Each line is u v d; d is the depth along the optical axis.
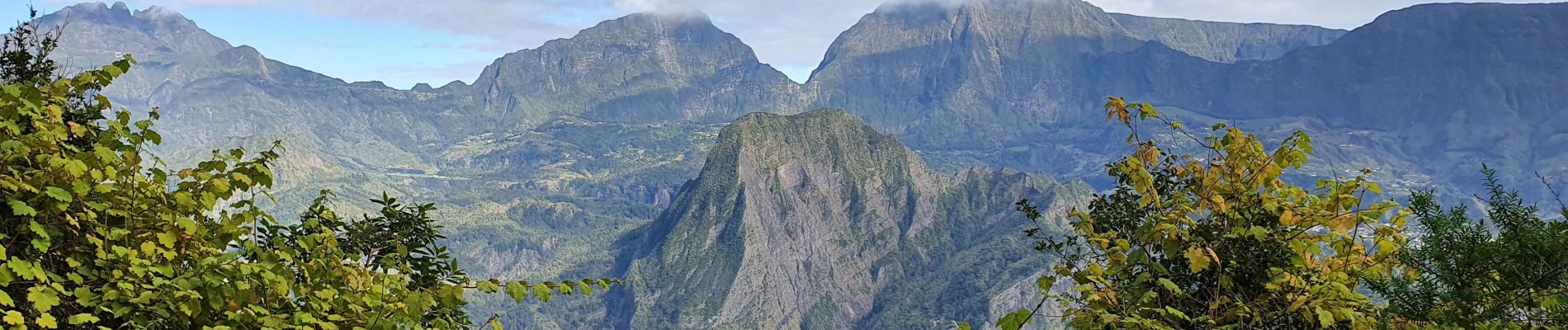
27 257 6.25
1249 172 7.43
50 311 6.28
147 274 6.57
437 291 7.62
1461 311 7.22
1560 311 6.79
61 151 6.61
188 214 6.95
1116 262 7.50
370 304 7.36
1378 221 7.11
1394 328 7.21
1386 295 7.90
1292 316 7.11
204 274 6.45
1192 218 7.48
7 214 6.31
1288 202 7.33
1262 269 7.27
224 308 6.61
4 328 5.41
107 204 6.51
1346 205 7.16
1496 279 7.34
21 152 6.23
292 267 7.72
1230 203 7.32
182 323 6.38
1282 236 7.17
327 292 7.23
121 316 6.32
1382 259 7.29
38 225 6.02
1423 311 7.54
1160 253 7.67
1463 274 7.55
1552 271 6.91
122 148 7.02
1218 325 7.11
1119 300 7.32
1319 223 7.16
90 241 6.30
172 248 6.57
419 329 7.35
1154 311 7.09
